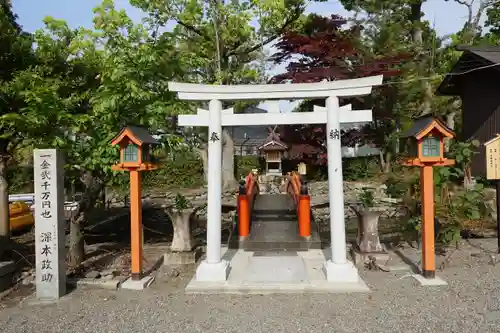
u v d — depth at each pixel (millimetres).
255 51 20422
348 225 15109
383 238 11195
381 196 18516
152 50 8609
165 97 9070
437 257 8742
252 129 38281
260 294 6898
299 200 11141
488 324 5352
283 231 11109
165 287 7367
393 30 15766
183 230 9023
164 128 9281
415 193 10102
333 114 7441
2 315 6145
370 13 17000
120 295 6926
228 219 16156
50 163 6824
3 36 8578
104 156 8070
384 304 6223
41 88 7527
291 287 7031
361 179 26734
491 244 9828
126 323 5715
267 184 20688
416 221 9492
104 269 8445
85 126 8195
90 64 9266
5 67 8945
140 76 8500
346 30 15312
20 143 10039
